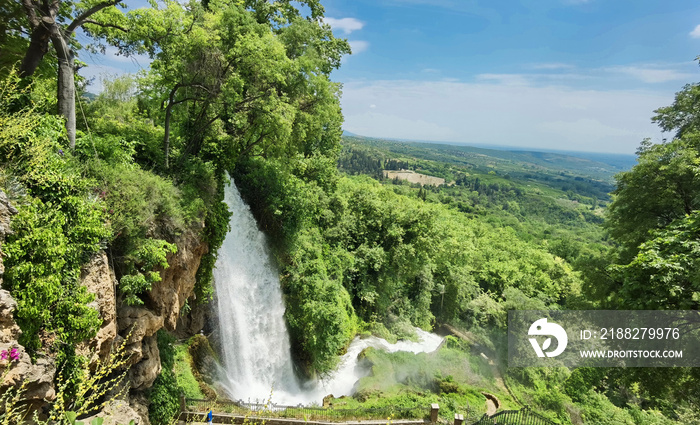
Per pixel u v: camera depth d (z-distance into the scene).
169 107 16.06
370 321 33.31
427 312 39.81
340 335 24.41
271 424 16.38
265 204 25.70
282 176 26.48
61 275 8.89
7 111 9.95
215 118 17.92
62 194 9.37
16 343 7.21
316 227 31.25
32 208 8.30
